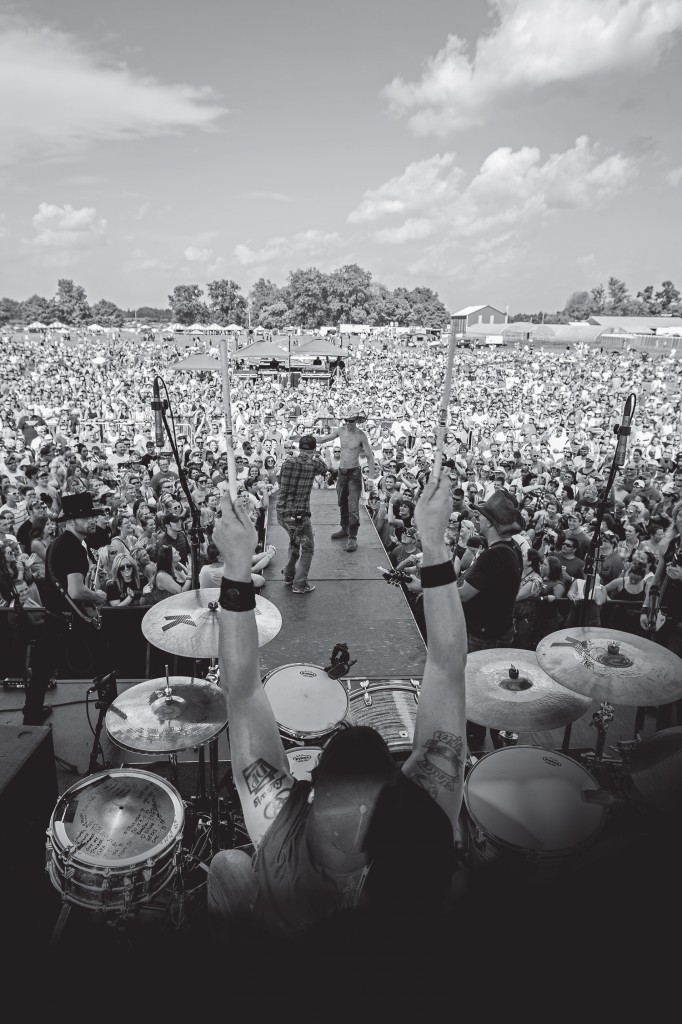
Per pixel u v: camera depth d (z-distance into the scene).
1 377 46.62
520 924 0.99
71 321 152.62
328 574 7.62
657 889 0.96
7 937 2.89
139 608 6.42
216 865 1.83
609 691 3.36
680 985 0.89
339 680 4.42
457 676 1.34
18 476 15.39
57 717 5.82
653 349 77.06
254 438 21.84
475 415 30.98
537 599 7.19
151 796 3.46
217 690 3.98
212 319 135.25
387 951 1.03
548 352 76.31
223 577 1.35
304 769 3.64
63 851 3.09
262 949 1.12
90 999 2.56
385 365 59.81
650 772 2.21
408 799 1.16
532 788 3.13
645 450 21.78
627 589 9.16
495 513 4.63
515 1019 0.93
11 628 6.37
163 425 4.80
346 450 8.47
